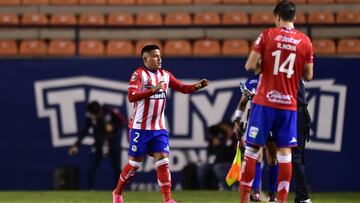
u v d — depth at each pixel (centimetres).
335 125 3959
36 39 5009
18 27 4147
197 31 4928
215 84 3984
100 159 4000
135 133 2758
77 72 4003
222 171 3969
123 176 2814
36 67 4000
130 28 4191
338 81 3956
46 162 4012
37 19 5234
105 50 4759
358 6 5300
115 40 4900
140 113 2747
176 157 3984
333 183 3969
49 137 4012
